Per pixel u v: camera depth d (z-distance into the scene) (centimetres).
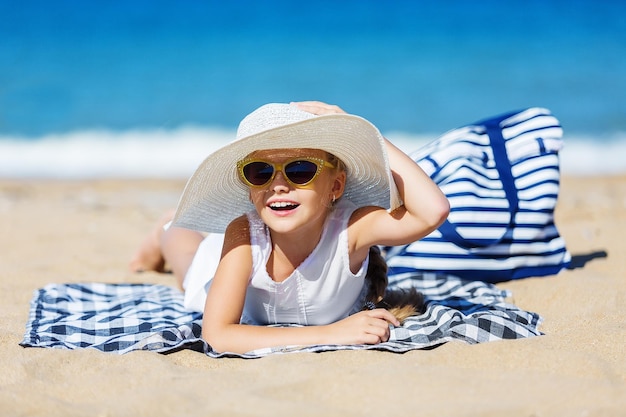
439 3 2423
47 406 278
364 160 349
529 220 492
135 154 1440
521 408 263
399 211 353
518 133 519
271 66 2156
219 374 307
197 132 1603
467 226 485
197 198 359
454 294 457
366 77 2053
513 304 440
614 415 256
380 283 389
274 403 271
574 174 1213
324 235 358
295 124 317
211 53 2256
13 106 1789
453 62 2145
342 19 2417
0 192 1069
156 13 2402
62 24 2358
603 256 566
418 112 1753
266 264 360
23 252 636
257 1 2423
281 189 335
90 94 1897
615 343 341
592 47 2186
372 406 272
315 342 345
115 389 298
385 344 342
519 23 2338
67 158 1408
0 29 2330
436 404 269
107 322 404
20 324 409
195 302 411
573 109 1709
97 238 705
